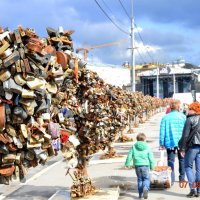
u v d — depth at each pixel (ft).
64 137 19.12
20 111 13.11
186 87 325.42
